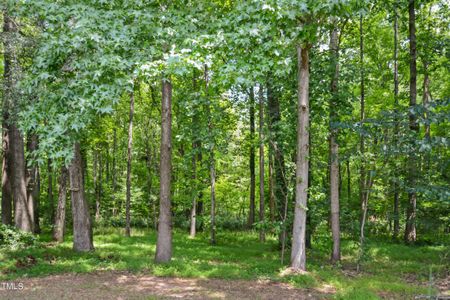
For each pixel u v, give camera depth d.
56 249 12.48
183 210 26.12
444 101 8.94
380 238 17.56
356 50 18.17
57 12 7.74
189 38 7.65
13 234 12.61
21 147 14.95
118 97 7.45
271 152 12.40
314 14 7.76
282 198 12.81
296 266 9.73
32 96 8.94
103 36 7.66
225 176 22.98
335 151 11.60
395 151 9.48
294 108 11.88
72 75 7.83
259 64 7.77
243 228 22.50
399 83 20.41
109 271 9.61
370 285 8.38
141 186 26.22
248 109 18.44
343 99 11.51
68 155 6.89
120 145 28.58
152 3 9.16
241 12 7.80
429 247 14.39
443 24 16.52
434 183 10.21
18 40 10.67
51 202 21.89
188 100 14.77
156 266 9.93
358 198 20.03
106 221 25.41
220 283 8.57
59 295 7.18
